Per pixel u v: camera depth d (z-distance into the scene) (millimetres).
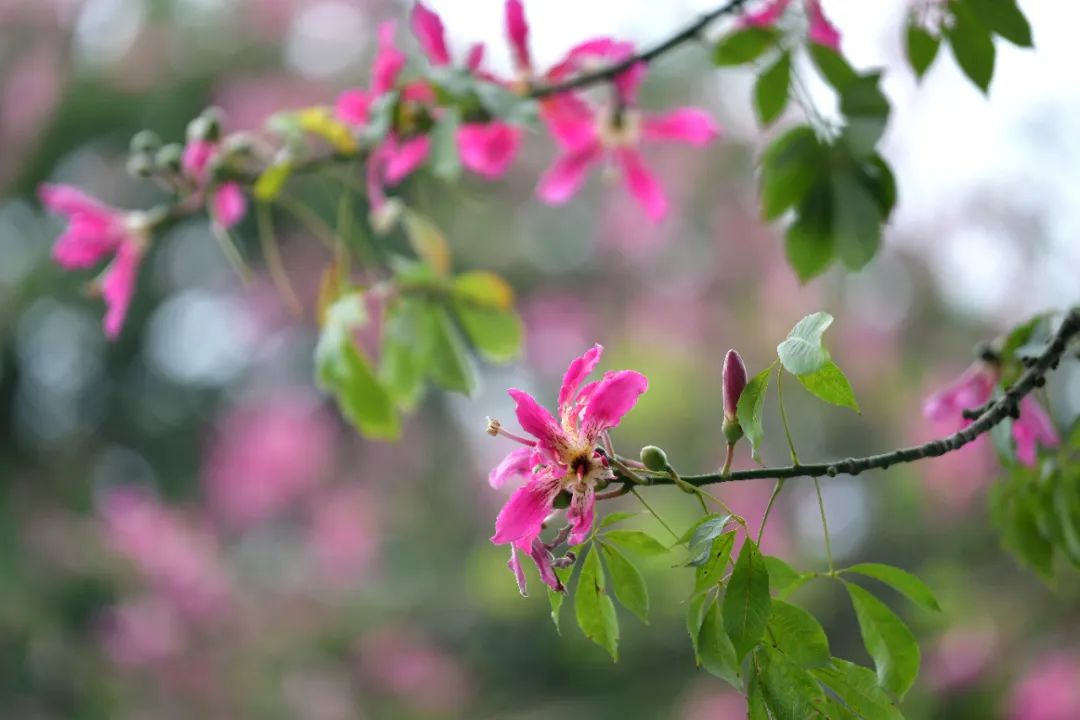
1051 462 2076
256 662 5316
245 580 5648
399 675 5418
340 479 6273
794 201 2129
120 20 6031
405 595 5773
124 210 6113
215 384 6926
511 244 6184
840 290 5531
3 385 6395
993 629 3727
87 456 6570
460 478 6332
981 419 1852
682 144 5914
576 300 6145
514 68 2322
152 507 5602
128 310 6559
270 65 6055
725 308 5688
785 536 4957
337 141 2297
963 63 2104
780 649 1768
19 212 6133
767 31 2180
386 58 2277
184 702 5219
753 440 1749
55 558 5434
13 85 5812
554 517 1868
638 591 1803
